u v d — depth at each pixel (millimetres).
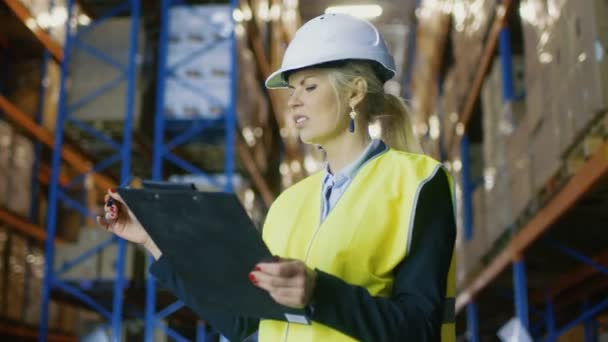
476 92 12273
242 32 11328
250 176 13867
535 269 10312
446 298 1908
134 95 10812
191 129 10508
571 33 6328
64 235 13664
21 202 11648
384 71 2150
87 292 10852
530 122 8141
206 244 1650
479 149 13609
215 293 1784
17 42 12586
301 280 1592
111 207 2074
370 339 1688
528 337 5836
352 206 1946
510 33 10953
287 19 18781
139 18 11172
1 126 10977
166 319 13305
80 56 10992
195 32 10625
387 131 2201
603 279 10117
